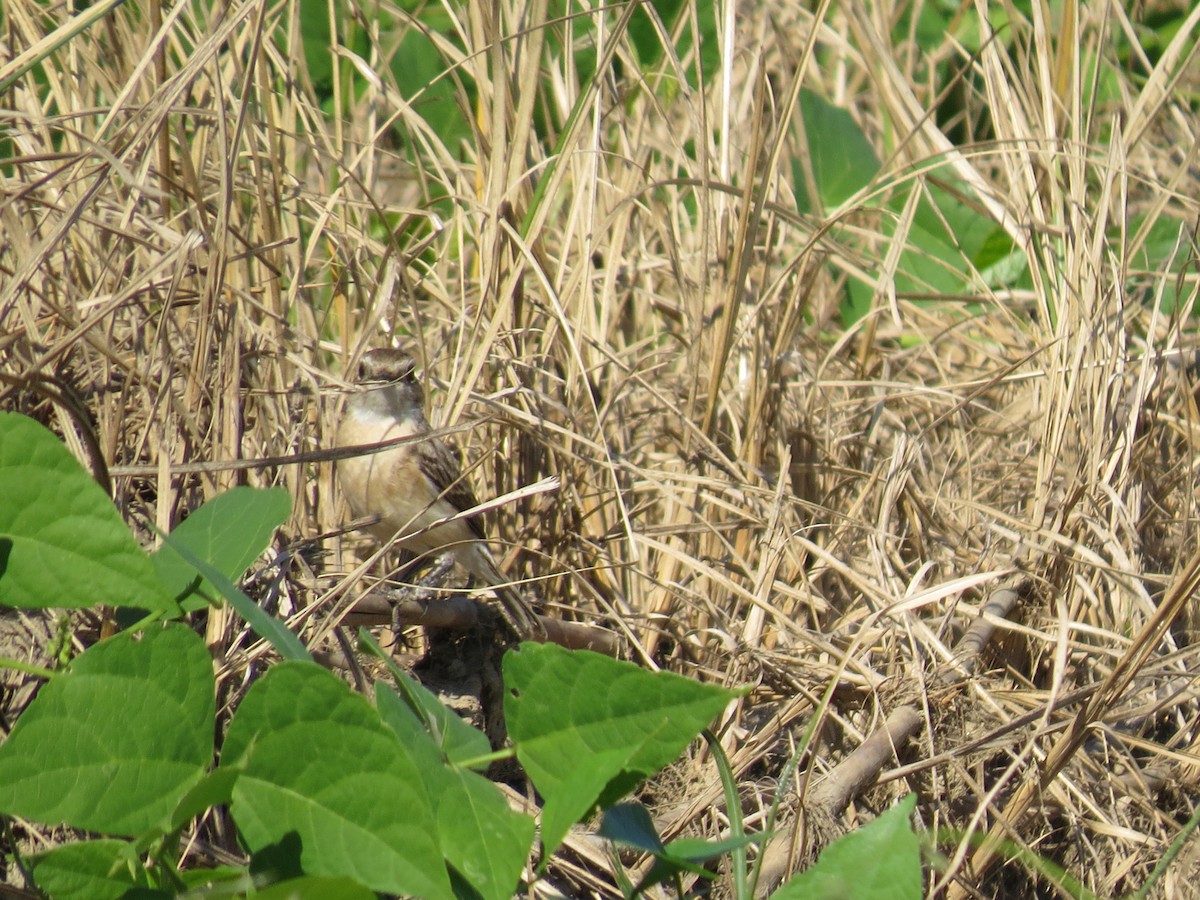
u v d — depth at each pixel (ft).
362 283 35.14
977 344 45.24
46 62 31.71
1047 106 39.99
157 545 25.79
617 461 34.12
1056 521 33.58
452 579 36.14
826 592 35.29
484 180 36.29
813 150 52.90
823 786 26.68
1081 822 27.94
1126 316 40.50
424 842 15.97
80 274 30.04
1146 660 28.27
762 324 38.52
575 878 24.88
